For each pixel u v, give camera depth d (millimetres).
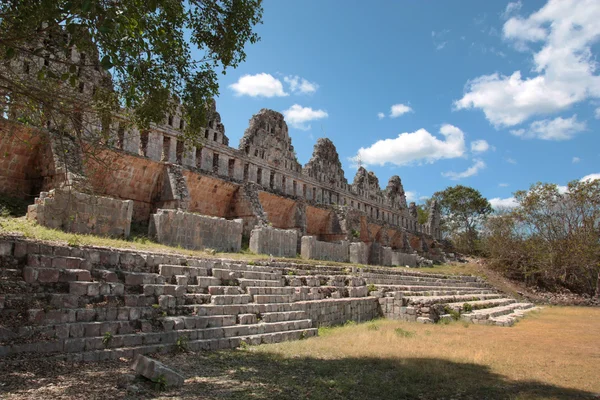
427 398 7230
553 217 41438
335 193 43156
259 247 21938
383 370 9062
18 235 11047
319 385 7598
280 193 32125
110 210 15492
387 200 54906
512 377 8773
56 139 16922
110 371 7457
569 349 12281
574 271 41500
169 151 23891
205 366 8594
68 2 6973
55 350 7805
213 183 26500
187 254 15289
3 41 8266
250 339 11312
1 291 8172
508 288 40062
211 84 11617
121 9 8016
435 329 16297
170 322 9977
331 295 17891
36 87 10828
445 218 75500
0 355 7145
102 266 10391
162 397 6387
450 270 43125
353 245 30828
